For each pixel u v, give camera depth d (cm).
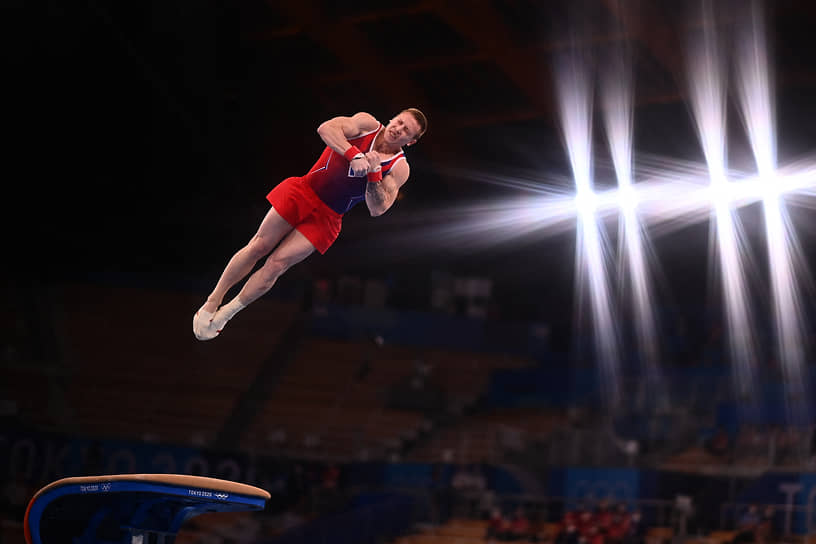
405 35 1778
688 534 1708
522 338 2645
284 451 2145
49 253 2427
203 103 1933
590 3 1551
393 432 2289
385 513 1878
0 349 2214
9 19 1664
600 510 1759
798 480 1684
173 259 2511
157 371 2309
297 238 557
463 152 2178
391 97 1945
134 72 1827
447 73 1906
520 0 1608
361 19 1644
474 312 2672
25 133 2086
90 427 2102
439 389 2439
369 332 2559
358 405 2362
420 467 2066
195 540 1808
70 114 2008
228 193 2295
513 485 1980
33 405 2111
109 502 555
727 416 2091
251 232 2391
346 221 2503
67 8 1627
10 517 1802
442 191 2370
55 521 553
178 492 500
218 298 564
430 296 2658
